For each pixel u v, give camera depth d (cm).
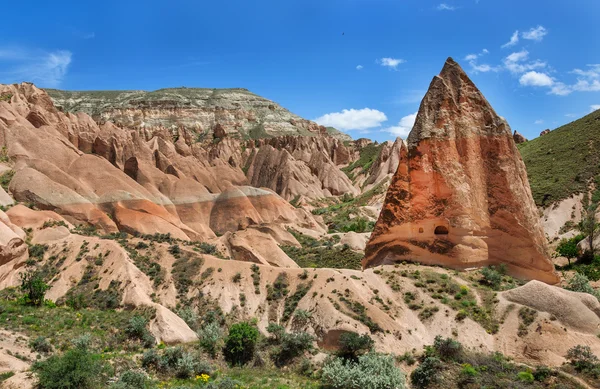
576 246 6775
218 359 4009
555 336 3647
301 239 9575
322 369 3684
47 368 3014
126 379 3222
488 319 3950
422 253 4866
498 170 4934
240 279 5062
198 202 10288
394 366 3491
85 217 7238
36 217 6109
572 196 8612
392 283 4488
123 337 4056
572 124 11669
